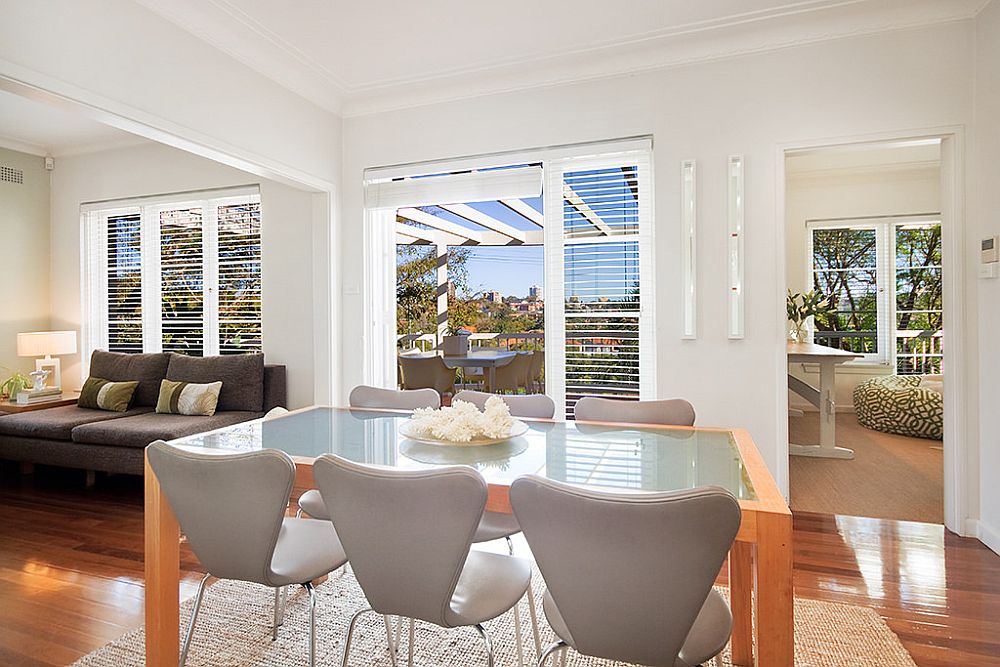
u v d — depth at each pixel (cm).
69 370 524
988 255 281
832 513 334
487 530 205
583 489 119
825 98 316
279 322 444
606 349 369
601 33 324
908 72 303
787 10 302
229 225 471
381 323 433
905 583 247
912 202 625
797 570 261
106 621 224
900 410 539
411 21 308
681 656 129
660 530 113
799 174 630
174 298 490
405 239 668
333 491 141
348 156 424
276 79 357
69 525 329
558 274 377
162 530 182
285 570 168
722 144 335
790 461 452
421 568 137
